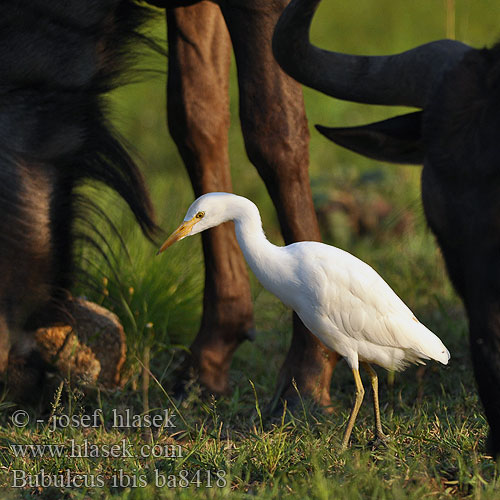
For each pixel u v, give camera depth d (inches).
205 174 571.8
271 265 447.5
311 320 450.9
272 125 505.0
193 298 681.0
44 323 513.3
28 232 478.6
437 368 586.9
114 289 640.4
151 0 525.7
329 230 870.4
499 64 374.0
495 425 376.8
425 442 459.2
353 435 484.7
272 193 524.1
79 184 518.9
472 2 1344.7
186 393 562.3
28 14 463.8
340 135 429.4
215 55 561.9
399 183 927.7
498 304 362.9
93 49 486.3
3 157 469.7
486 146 365.4
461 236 373.1
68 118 484.7
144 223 541.3
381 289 445.1
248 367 637.9
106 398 556.1
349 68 415.5
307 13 401.4
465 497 388.2
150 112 1159.0
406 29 1350.9
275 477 421.7
